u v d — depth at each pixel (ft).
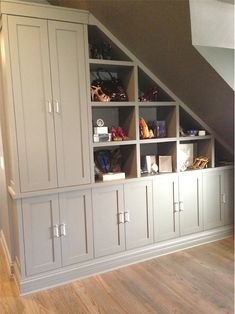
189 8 6.30
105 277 8.60
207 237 10.78
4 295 7.84
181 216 10.25
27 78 7.56
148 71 9.34
